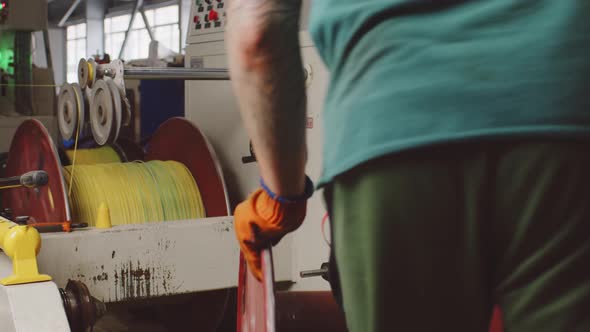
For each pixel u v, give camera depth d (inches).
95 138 111.9
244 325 53.1
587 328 27.2
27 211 133.1
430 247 28.3
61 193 116.5
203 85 149.2
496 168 27.5
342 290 32.1
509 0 28.3
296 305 83.9
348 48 30.4
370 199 28.7
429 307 29.0
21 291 81.4
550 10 27.8
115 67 107.4
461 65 27.7
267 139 32.1
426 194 27.9
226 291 133.3
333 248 34.2
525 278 28.2
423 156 27.8
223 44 143.4
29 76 235.5
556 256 27.5
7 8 225.5
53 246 104.3
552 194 26.9
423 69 28.1
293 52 30.1
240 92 31.2
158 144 156.3
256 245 40.8
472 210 27.7
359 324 30.6
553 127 26.6
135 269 110.1
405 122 27.9
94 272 107.4
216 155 139.9
